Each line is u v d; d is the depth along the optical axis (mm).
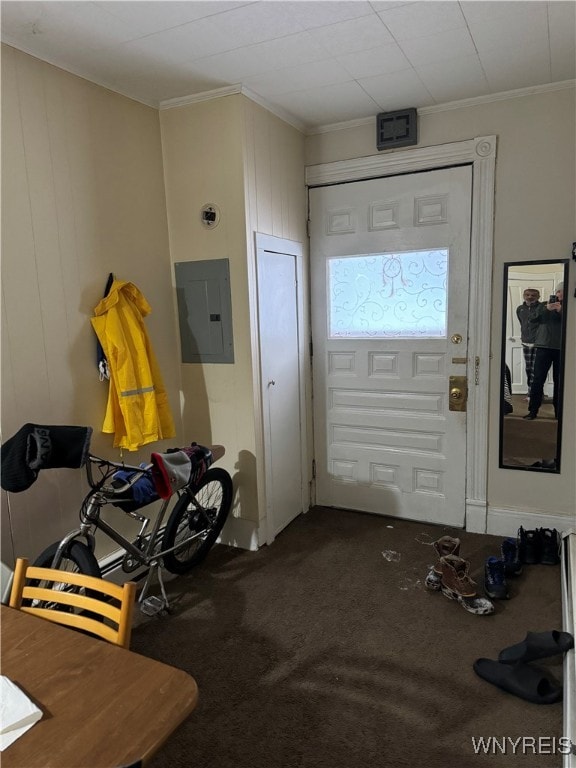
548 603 2430
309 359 3516
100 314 2453
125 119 2637
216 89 2662
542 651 1910
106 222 2537
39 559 2049
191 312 2986
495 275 2947
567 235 2773
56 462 1925
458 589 2424
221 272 2854
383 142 3049
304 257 3393
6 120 2051
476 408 3072
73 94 2342
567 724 1616
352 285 3338
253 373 2891
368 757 1646
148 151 2799
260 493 3010
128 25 2002
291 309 3260
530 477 3008
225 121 2703
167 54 2262
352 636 2232
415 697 1883
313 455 3621
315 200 3361
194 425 3100
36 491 2211
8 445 1889
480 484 3121
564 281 2795
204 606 2473
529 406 2955
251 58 2334
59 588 2029
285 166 3117
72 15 1914
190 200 2875
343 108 2975
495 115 2832
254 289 2865
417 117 2998
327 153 3279
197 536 2680
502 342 2967
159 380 2717
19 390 2139
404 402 3279
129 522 2715
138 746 914
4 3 1814
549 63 2453
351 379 3422
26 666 1126
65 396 2336
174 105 2811
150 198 2822
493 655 2090
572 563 2475
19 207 2113
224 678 1998
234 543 3082
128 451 2699
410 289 3174
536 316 2877
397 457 3354
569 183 2732
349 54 2318
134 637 2246
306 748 1683
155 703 1016
